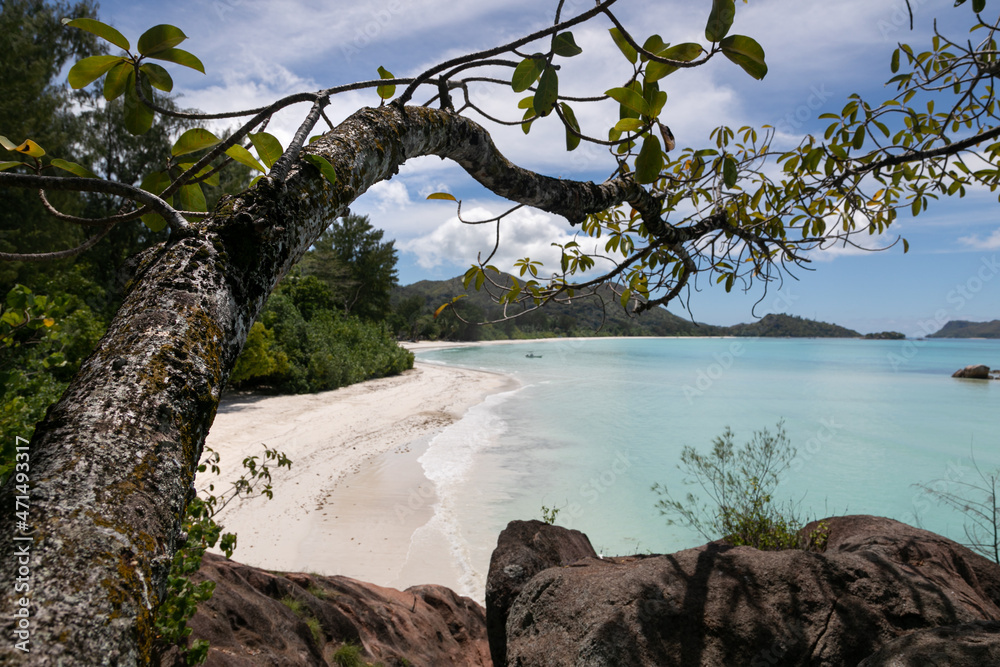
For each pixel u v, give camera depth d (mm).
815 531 5004
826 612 2936
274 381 23250
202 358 643
